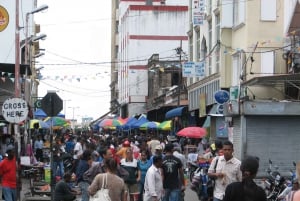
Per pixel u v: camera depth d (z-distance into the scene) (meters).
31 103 45.78
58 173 24.95
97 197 11.00
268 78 27.11
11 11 32.44
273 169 22.53
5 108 19.03
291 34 29.95
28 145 31.19
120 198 11.26
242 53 32.06
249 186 7.90
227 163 12.45
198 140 38.66
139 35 79.44
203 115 39.56
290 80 27.33
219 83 36.09
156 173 14.84
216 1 37.62
